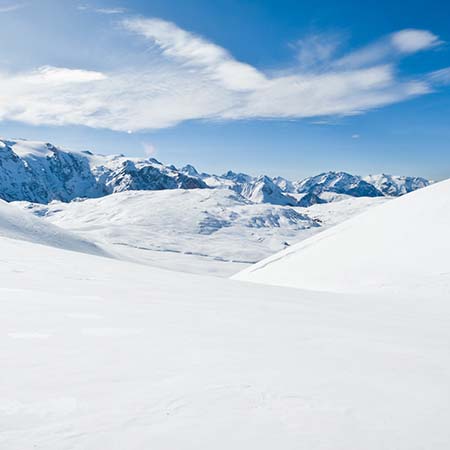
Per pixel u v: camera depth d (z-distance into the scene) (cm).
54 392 413
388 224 3017
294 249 3597
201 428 354
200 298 1160
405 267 2239
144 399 406
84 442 321
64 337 617
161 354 562
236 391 441
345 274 2409
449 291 1817
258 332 754
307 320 943
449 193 3036
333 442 347
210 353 583
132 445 321
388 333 857
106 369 488
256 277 3228
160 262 12781
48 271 1450
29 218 9088
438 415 418
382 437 363
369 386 490
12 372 461
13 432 331
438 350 714
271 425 369
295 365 555
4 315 734
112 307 888
